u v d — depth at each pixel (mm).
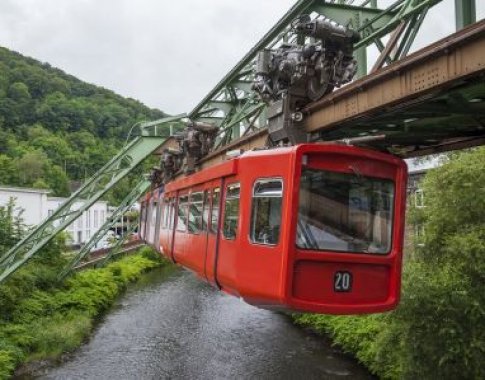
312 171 8047
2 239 27625
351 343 20219
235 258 9258
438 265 14055
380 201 8398
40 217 41062
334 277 8047
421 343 13047
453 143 13023
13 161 64562
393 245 8406
